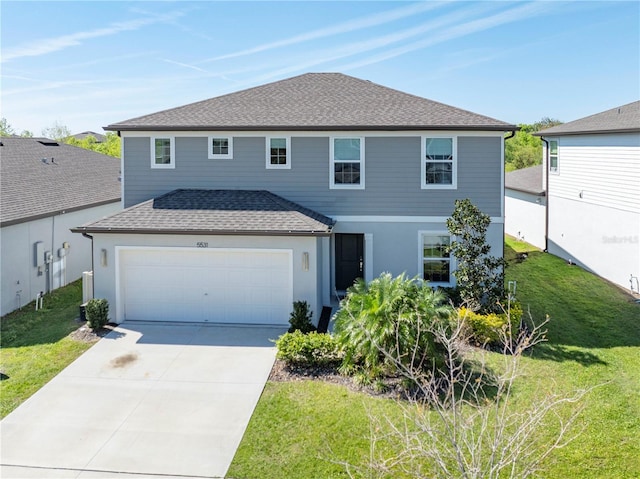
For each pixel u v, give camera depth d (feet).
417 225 52.49
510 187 92.99
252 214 47.11
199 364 36.04
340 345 34.06
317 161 52.80
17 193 56.03
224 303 45.37
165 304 45.70
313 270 44.16
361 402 29.96
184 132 53.62
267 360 36.70
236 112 56.24
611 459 24.48
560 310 49.75
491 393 30.91
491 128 49.83
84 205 61.98
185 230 43.91
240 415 28.81
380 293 33.81
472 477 15.47
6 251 47.73
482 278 43.09
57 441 26.22
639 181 54.29
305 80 65.57
